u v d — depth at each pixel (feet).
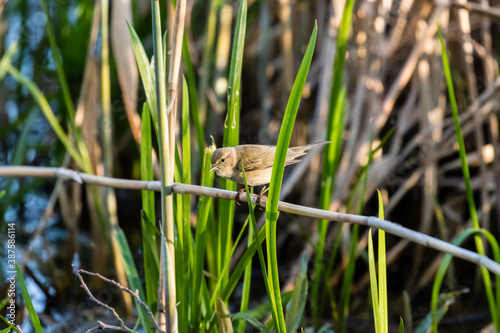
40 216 44.60
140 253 41.68
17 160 39.22
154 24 18.06
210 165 22.30
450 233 39.01
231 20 44.11
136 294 19.88
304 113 41.47
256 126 44.19
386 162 36.50
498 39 41.75
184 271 22.49
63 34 43.01
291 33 41.83
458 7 34.55
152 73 21.39
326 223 29.25
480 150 36.40
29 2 44.80
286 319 23.59
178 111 36.63
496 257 24.66
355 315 34.68
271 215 18.54
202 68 38.99
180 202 21.84
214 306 23.48
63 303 35.35
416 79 38.96
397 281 39.17
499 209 36.70
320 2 41.88
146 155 23.24
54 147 43.21
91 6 42.32
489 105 36.58
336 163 27.94
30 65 45.24
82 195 44.45
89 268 38.63
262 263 19.36
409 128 41.01
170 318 20.35
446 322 34.27
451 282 36.55
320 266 29.60
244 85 45.29
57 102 44.24
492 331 28.02
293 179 37.63
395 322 33.94
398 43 39.55
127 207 44.86
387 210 37.22
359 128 38.27
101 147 40.75
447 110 41.22
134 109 31.07
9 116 44.91
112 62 41.96
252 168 23.18
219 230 23.59
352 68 39.14
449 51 40.88
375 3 37.19
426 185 37.50
